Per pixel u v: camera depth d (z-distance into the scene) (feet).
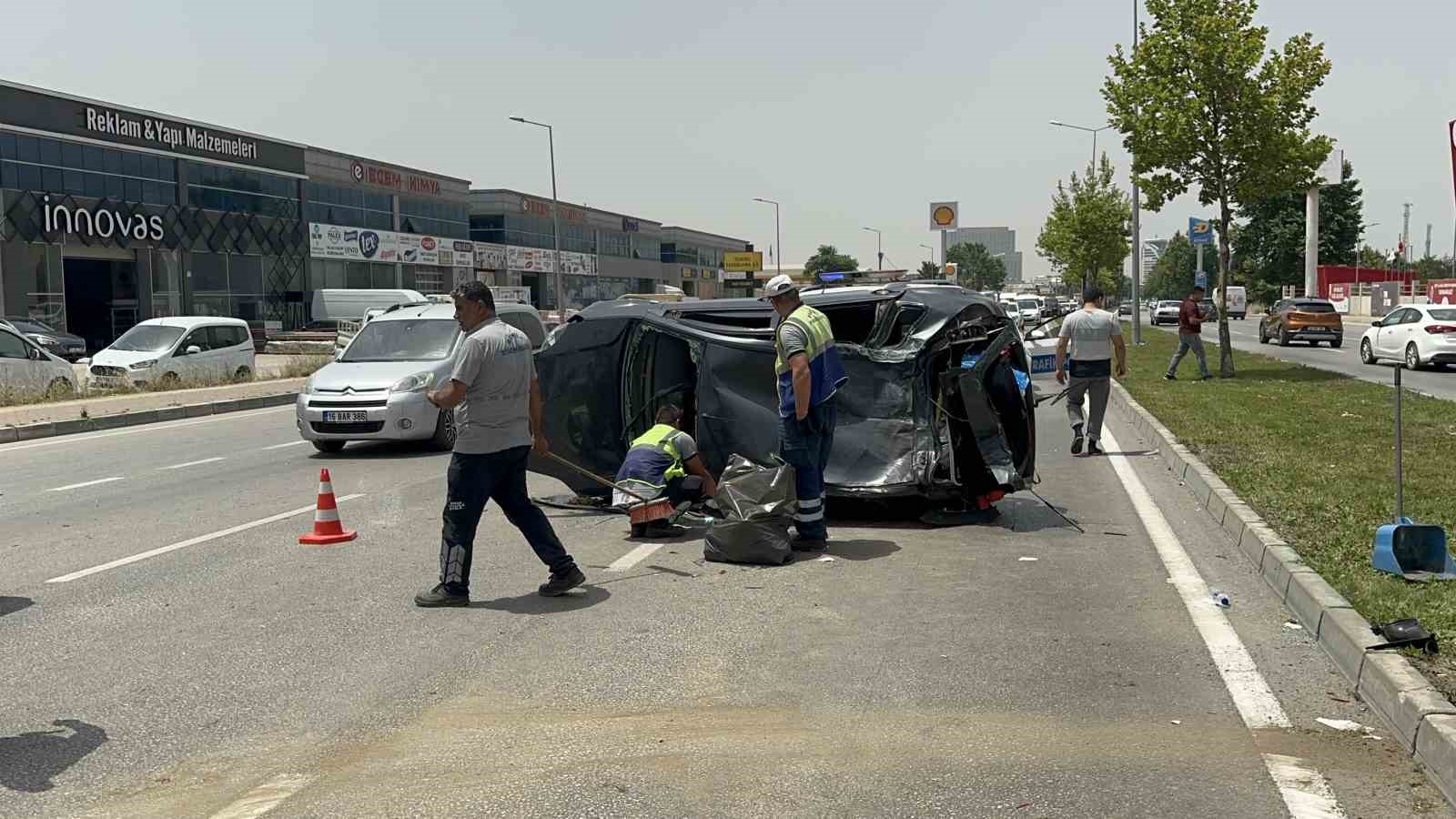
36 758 15.33
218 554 28.43
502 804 13.60
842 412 31.48
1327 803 13.37
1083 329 45.09
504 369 22.63
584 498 35.04
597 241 304.71
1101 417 45.93
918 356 31.19
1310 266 215.31
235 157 174.09
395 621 21.95
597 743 15.55
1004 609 22.17
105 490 40.01
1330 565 22.72
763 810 13.34
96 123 149.07
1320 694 17.03
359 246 203.21
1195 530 30.01
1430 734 14.17
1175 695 17.06
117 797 14.05
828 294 33.86
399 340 53.52
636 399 35.12
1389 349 95.20
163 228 159.12
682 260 368.48
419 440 52.42
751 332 32.99
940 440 31.42
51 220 141.28
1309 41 75.87
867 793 13.79
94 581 25.64
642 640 20.42
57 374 78.28
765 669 18.62
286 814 13.47
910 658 19.07
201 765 15.03
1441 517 27.45
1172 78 78.18
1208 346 131.95
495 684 18.11
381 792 14.06
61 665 19.39
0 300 136.15
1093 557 26.89
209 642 20.70
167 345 86.79
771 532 26.40
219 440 57.00
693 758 14.94
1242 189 77.71
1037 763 14.60
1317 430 46.47
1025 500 34.99
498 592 24.23
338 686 18.12
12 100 136.98
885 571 25.62
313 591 24.49
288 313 186.80
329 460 48.03
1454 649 17.12
